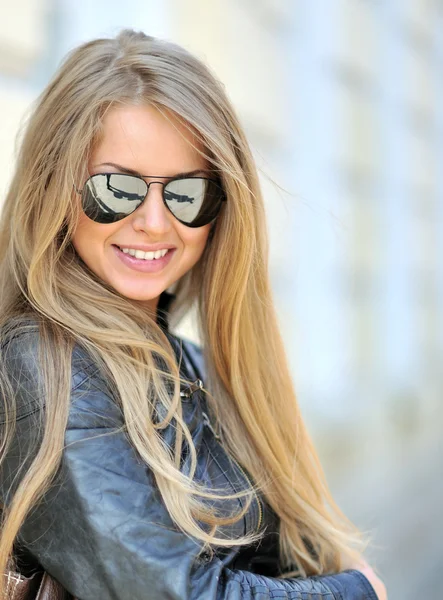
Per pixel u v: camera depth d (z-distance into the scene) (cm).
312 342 1008
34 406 193
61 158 220
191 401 238
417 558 746
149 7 621
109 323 221
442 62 1556
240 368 270
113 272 232
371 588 239
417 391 1358
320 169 1039
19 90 515
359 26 1172
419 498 938
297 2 983
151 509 191
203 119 227
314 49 1016
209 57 765
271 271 884
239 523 231
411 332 1407
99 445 192
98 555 181
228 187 241
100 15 567
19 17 511
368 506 833
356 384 1155
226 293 262
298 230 964
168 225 229
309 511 277
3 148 497
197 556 193
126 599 180
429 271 1512
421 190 1468
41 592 194
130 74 221
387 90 1286
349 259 1138
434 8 1486
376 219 1248
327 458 902
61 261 230
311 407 972
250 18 861
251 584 202
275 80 930
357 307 1174
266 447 269
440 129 1562
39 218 228
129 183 219
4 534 187
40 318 213
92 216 221
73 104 220
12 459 194
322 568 278
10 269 239
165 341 238
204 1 747
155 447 201
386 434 1138
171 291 293
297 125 988
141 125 218
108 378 207
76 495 184
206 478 227
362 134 1189
